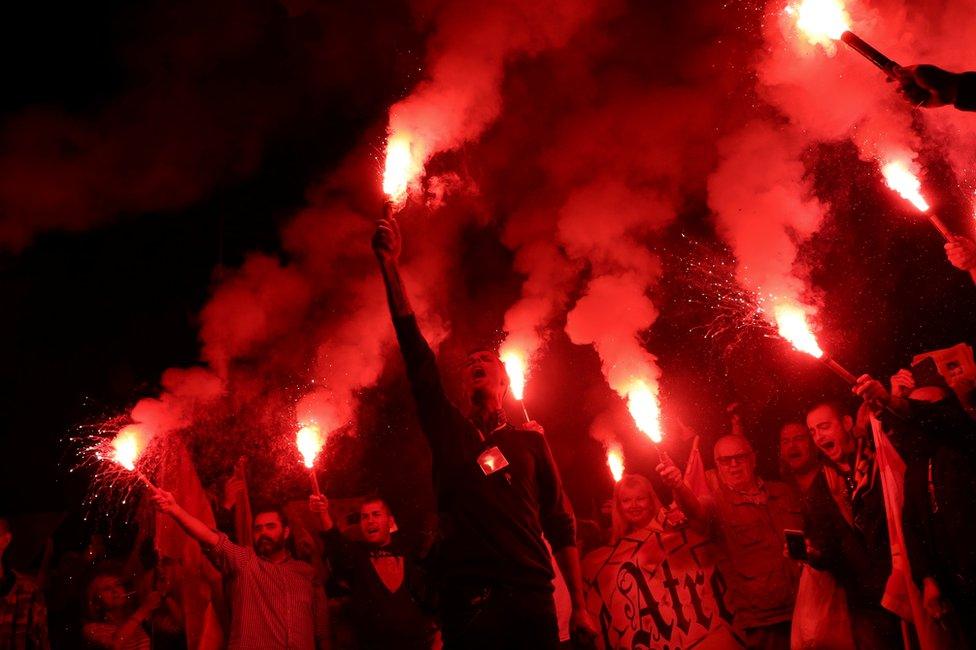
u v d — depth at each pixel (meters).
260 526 4.77
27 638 4.77
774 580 4.46
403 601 4.53
